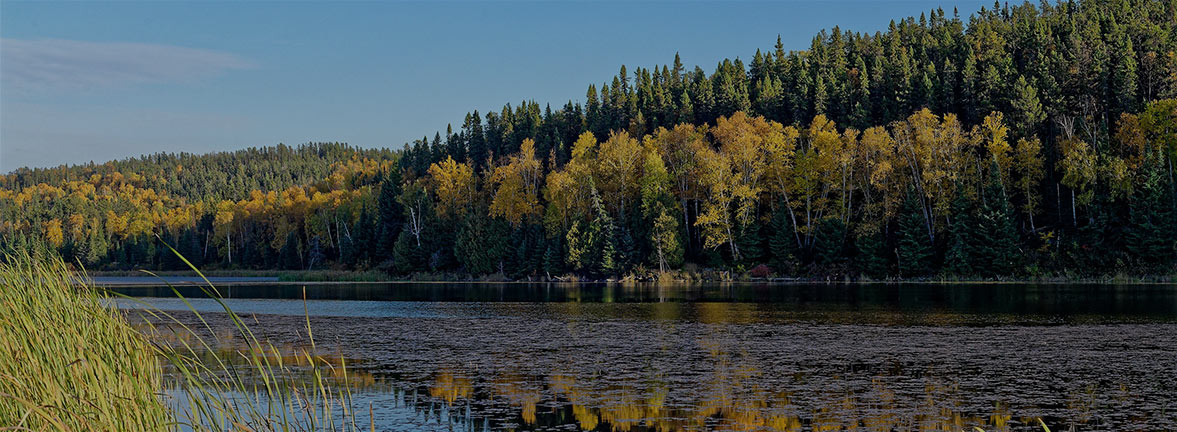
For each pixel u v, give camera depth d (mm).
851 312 41969
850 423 17078
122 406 7621
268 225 156625
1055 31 114562
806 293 58812
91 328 8312
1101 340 29375
